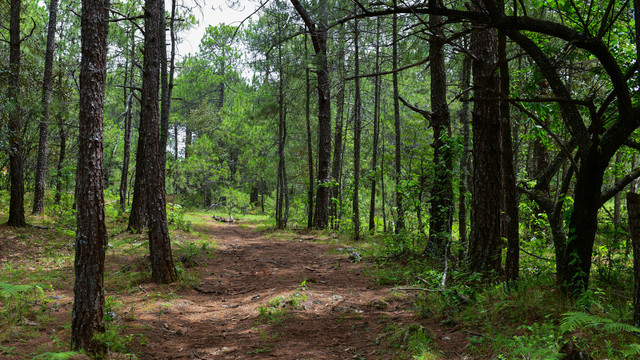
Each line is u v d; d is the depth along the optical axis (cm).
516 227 523
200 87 4119
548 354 321
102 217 484
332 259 1184
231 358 493
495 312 491
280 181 2014
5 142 1241
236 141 3706
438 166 923
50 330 565
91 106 476
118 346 488
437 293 628
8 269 903
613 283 593
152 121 881
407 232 1085
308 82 1795
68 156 2148
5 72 1253
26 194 2020
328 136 1952
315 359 465
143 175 1447
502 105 470
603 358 325
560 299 474
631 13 688
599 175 444
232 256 1253
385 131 2336
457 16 401
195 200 3994
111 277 888
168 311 703
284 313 661
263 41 1405
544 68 440
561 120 723
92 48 479
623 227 629
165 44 970
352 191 1959
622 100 411
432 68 1008
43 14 2062
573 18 695
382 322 584
